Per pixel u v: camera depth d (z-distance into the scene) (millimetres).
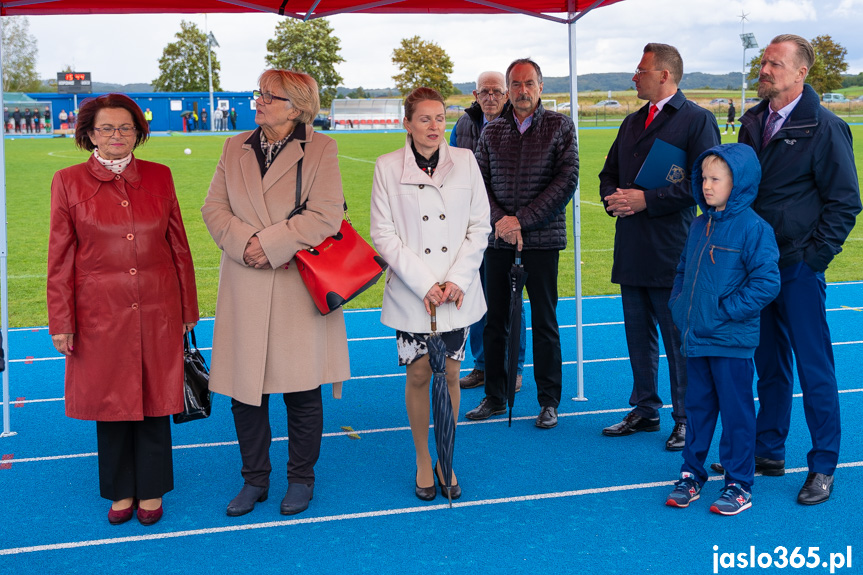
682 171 4438
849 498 3855
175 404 3598
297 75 3658
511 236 4793
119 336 3486
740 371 3688
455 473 4266
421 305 3785
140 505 3701
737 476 3748
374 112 59750
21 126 47812
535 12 5297
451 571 3217
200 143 38188
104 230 3453
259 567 3270
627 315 4805
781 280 3842
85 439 4883
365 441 4828
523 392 5832
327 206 3639
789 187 3777
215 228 3658
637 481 4133
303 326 3709
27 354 6934
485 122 5699
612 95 86188
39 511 3844
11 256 11945
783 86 3742
